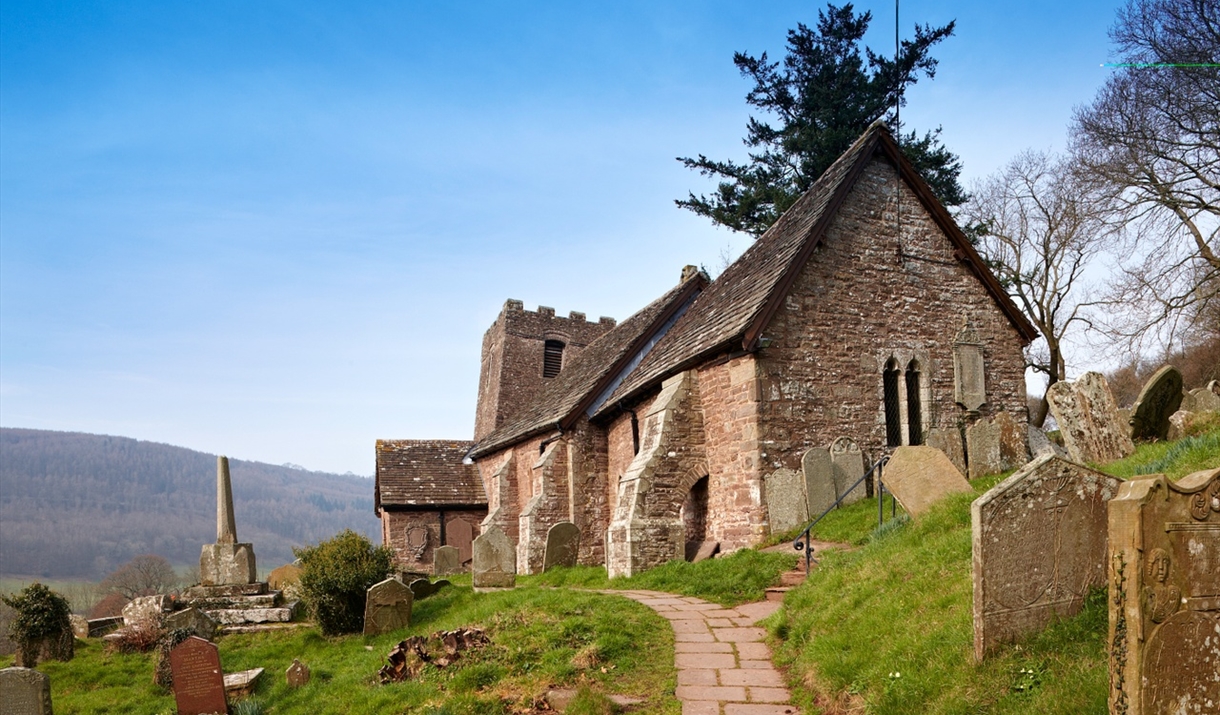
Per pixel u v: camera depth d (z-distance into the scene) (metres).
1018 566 6.93
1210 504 5.48
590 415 23.77
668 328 24.97
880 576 9.40
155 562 49.00
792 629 9.62
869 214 18.34
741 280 20.19
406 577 19.56
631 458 21.70
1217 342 28.19
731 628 10.58
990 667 6.60
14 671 9.92
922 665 7.14
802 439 16.58
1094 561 7.27
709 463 17.92
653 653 9.59
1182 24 21.92
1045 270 28.70
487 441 33.62
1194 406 16.83
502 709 8.33
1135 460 10.64
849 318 17.59
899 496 11.84
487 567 17.17
